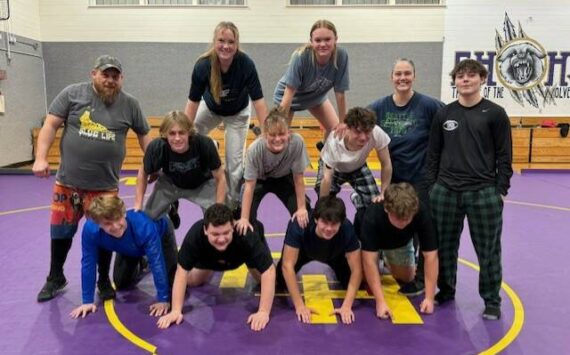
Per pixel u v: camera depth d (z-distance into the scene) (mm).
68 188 3689
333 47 3967
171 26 11578
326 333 3154
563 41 11289
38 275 4188
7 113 10312
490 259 3355
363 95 11758
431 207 3527
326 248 3422
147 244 3438
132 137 10938
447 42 11477
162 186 3777
